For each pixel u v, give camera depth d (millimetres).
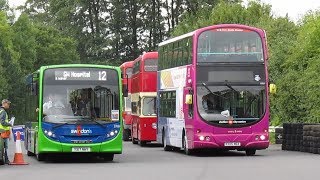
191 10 85250
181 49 32906
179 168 23609
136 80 44812
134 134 45531
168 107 35719
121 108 27062
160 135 37906
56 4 92812
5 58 95562
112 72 27297
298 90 48656
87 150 26531
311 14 48281
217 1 83250
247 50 30734
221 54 30594
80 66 27078
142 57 42844
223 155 31906
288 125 35312
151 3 88812
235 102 30438
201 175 20641
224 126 30250
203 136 30250
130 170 22922
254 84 30562
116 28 89500
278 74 51875
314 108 46094
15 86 94812
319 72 45219
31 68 102812
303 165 24391
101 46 87750
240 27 30781
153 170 22812
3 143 25859
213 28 30672
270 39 57344
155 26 88375
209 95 30375
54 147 26453
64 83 26953
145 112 42688
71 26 90188
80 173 21891
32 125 29484
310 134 32531
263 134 30453
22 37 102688
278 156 30188
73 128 26484
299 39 49562
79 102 26812
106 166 25000
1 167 24922
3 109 25812
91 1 89812
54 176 20781
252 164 25188
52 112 26641
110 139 26750
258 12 66062
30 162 27672
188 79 31312
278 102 49812
